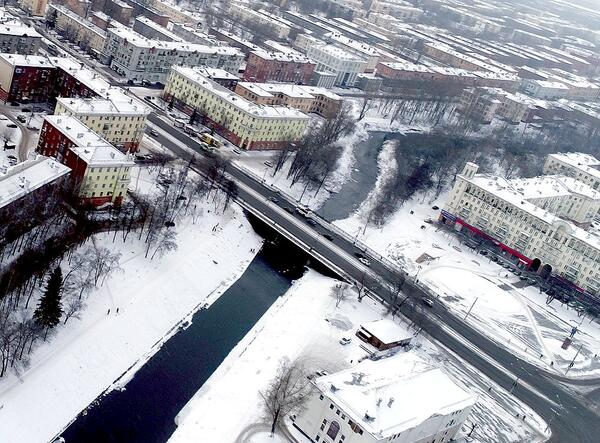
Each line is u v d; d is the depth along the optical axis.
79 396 193.62
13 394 184.25
